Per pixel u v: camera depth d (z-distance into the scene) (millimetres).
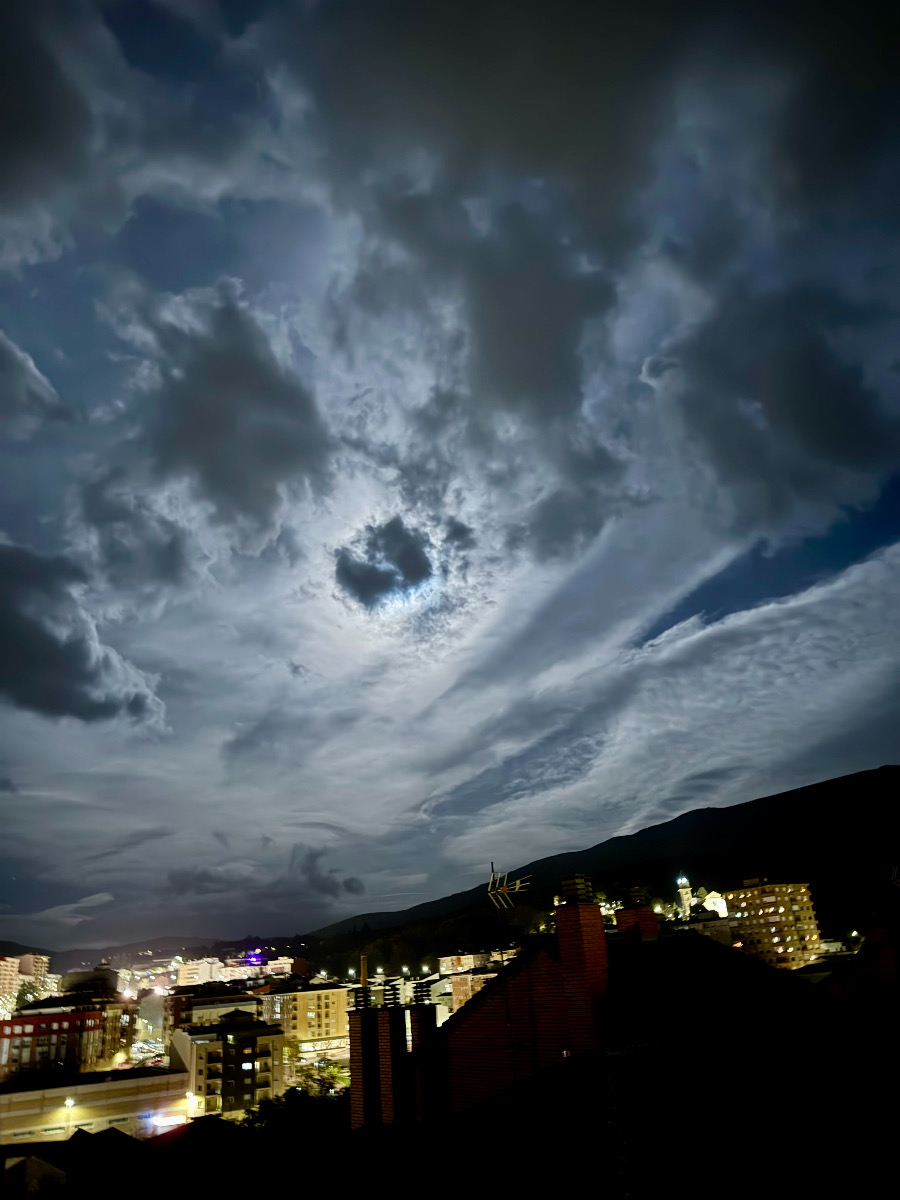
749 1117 10922
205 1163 26906
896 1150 9445
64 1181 29156
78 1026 138250
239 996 158750
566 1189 10430
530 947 18594
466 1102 17281
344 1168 16016
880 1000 22203
